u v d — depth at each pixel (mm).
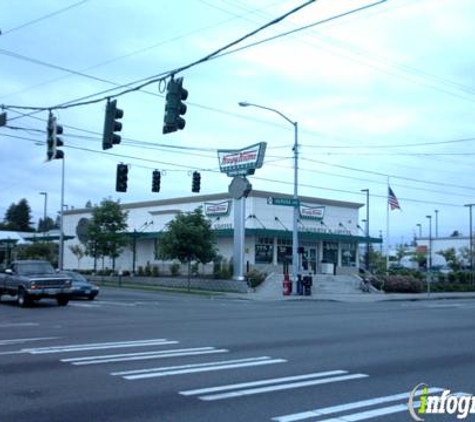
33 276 26109
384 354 12812
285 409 7867
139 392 8719
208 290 43031
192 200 52938
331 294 42312
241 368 10773
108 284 48656
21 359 11414
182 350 12797
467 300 39875
